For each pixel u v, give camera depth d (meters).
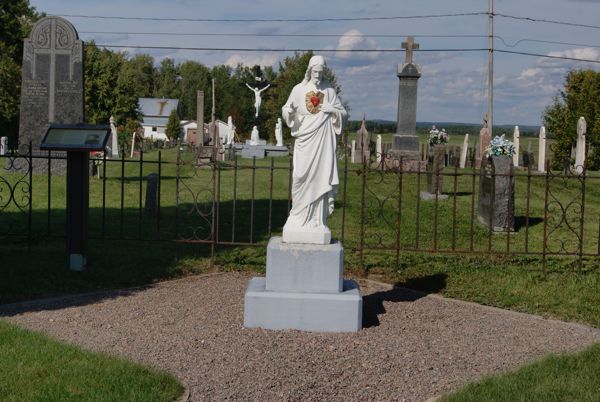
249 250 11.52
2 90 42.94
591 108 36.53
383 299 8.97
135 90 63.25
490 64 35.84
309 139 7.50
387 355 6.71
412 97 28.86
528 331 7.71
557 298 9.12
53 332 7.14
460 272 10.37
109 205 15.79
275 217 14.98
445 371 6.35
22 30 50.84
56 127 9.69
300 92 7.57
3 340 6.61
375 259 11.05
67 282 9.22
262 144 43.56
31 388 5.46
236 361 6.39
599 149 34.47
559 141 37.28
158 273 9.93
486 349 7.03
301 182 7.55
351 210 15.59
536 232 13.58
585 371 6.21
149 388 5.55
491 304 8.92
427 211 15.68
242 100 103.44
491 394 5.65
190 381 5.89
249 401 5.53
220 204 16.81
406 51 29.36
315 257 7.49
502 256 11.32
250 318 7.40
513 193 13.58
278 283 7.53
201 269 10.31
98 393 5.39
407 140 29.02
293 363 6.38
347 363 6.46
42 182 18.86
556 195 19.31
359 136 33.06
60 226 12.93
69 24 20.42
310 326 7.38
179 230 13.04
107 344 6.78
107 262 10.30
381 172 10.35
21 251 10.72
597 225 14.63
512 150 14.19
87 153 9.67
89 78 58.44
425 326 7.76
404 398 5.72
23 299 8.48
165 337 7.04
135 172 24.11
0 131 45.91
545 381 5.96
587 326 8.02
